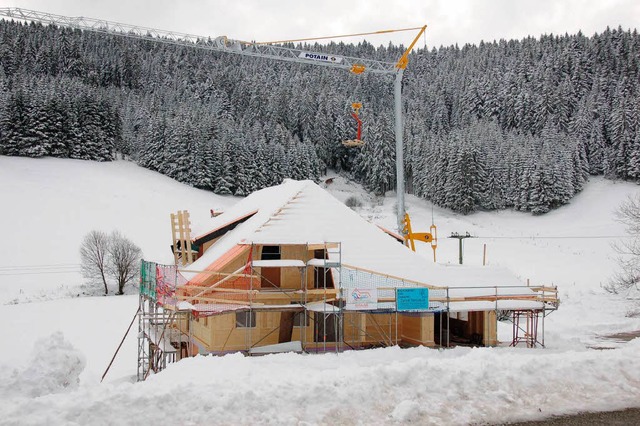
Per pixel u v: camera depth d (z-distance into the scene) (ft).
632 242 246.06
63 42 531.91
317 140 467.52
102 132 380.78
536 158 341.62
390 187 421.18
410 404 35.17
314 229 78.79
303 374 40.91
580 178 360.69
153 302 77.00
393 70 184.65
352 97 536.83
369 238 80.69
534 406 37.04
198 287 66.69
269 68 627.05
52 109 360.28
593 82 491.31
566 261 217.56
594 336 89.92
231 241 85.25
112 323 136.56
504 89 490.90
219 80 555.28
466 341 81.30
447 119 508.94
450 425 33.68
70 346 41.91
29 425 30.73
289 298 73.05
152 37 221.25
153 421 32.50
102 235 198.39
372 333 77.25
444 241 278.26
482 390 39.17
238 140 379.35
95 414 32.42
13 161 330.34
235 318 71.31
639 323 98.99
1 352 108.99
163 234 258.78
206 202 334.65
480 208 355.15
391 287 71.51
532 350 69.46
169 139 380.78
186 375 44.83
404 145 420.36
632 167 359.05
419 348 64.23
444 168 362.94
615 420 34.88
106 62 557.74
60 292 181.88
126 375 82.58
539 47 554.87
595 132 397.60
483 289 76.69
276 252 76.79
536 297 77.00
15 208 259.80
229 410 34.24
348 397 36.55
